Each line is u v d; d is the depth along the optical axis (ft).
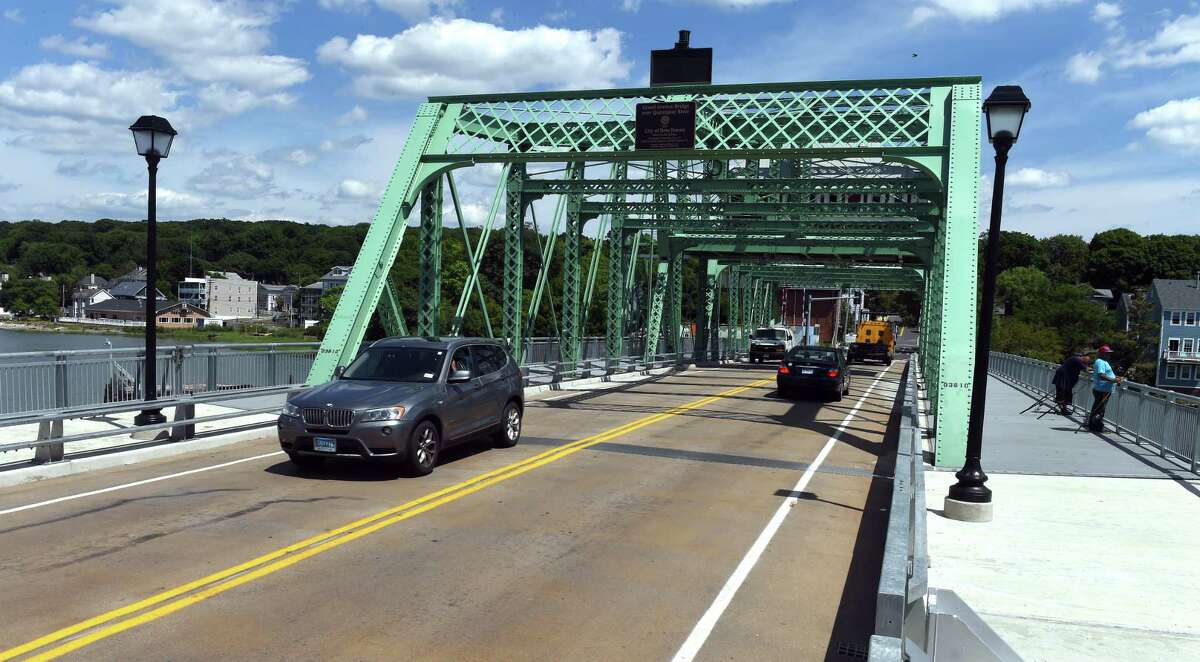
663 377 104.17
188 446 40.78
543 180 72.02
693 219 98.37
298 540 25.14
